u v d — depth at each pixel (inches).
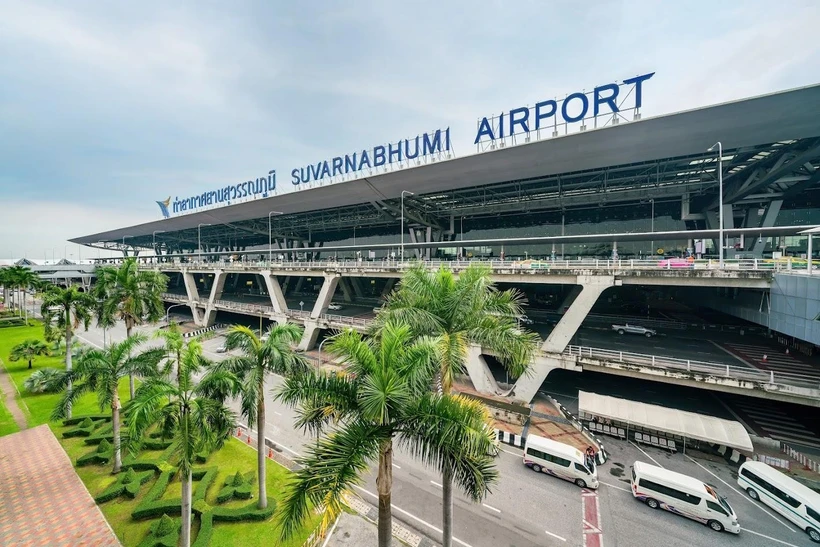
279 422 1056.2
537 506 700.7
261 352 617.9
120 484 721.6
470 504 705.6
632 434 950.4
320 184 2372.0
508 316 571.5
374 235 3070.9
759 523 658.2
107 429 938.1
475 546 601.9
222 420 554.9
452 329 544.4
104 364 724.7
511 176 1752.0
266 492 716.0
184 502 517.0
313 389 393.1
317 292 3427.7
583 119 1403.8
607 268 1081.4
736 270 969.5
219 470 791.7
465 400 403.9
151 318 1256.2
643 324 1596.9
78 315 1259.2
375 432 347.6
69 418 1008.9
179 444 510.6
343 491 304.7
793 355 1104.8
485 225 2453.2
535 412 1094.4
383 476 370.3
